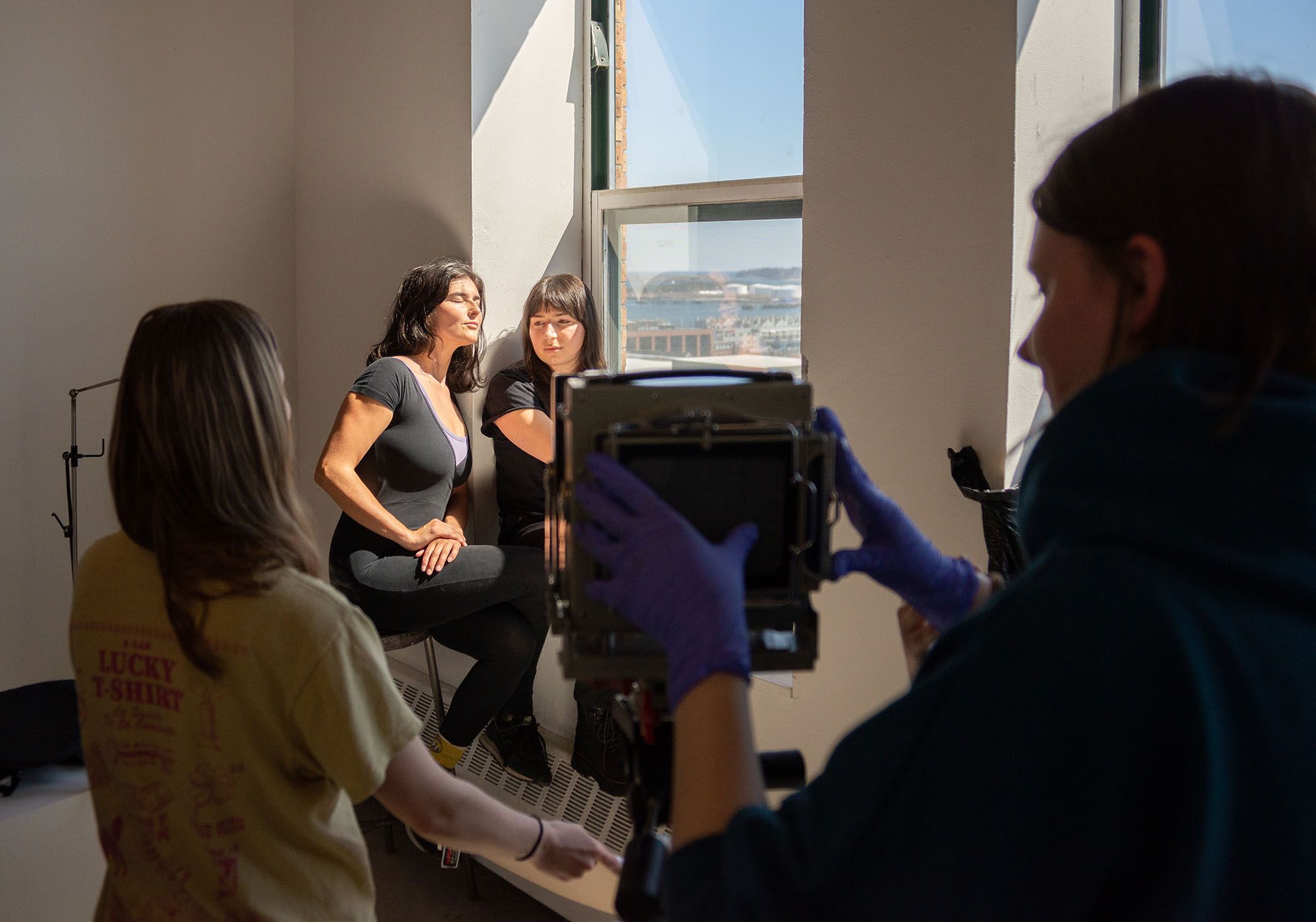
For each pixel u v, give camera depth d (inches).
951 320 69.0
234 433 39.5
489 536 107.7
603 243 109.7
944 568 34.6
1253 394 20.0
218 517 38.9
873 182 73.0
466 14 100.0
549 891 94.7
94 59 110.7
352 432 92.2
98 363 113.9
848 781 20.6
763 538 28.1
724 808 22.5
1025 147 64.8
